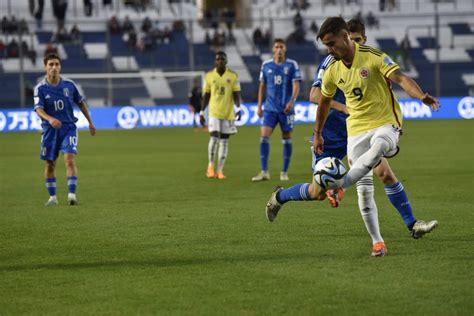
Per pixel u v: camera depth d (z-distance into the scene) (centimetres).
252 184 3600
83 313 1406
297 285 1566
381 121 1830
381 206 2717
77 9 11988
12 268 1802
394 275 1630
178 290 1552
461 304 1392
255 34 11206
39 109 2945
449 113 9825
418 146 5706
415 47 11656
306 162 4769
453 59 11481
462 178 3625
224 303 1445
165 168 4534
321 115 1945
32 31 11200
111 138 7612
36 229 2373
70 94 3003
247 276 1659
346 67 1822
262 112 3831
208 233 2225
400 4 12350
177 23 11312
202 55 11025
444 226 2255
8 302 1493
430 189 3216
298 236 2133
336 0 12544
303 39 11188
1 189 3591
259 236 2152
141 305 1448
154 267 1777
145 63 10912
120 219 2552
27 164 4978
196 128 8756
